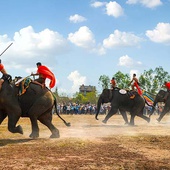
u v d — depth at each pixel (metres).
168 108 24.00
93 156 8.72
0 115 11.87
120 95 20.83
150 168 7.56
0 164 7.62
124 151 9.59
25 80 11.88
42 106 12.02
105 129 17.22
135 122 24.98
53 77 12.38
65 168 7.34
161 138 12.67
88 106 48.00
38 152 9.21
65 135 13.83
